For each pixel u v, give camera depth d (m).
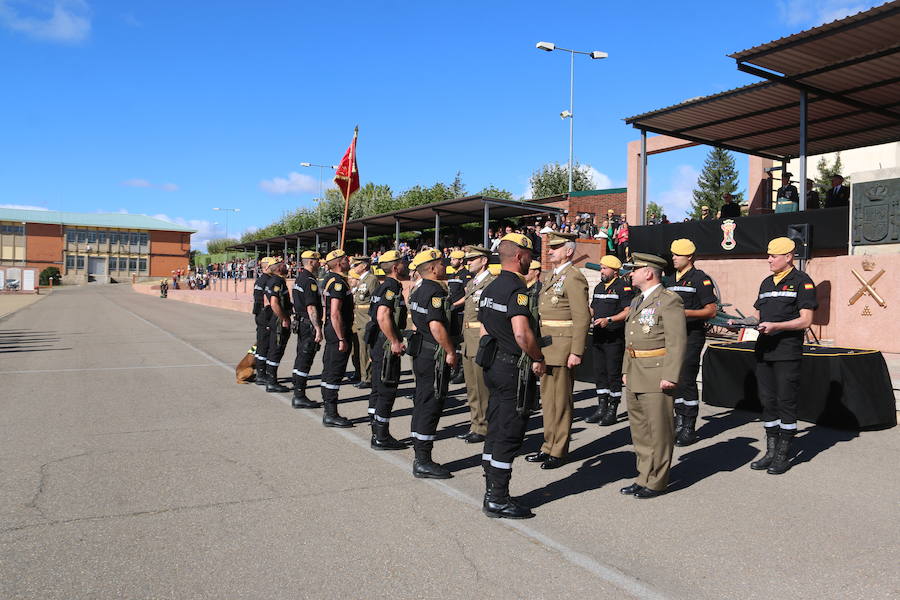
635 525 4.34
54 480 5.20
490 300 4.56
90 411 7.96
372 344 6.43
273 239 40.19
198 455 5.98
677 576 3.57
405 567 3.66
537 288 7.29
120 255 93.56
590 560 3.77
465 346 6.73
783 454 5.53
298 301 8.23
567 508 4.68
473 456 6.09
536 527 4.29
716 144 17.67
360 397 9.05
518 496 4.96
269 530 4.20
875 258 9.82
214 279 57.88
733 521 4.41
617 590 3.40
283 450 6.19
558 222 22.61
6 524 4.27
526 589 3.40
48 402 8.54
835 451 6.15
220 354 14.25
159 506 4.62
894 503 4.77
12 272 61.47
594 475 5.51
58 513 4.48
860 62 11.38
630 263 7.29
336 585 3.44
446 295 5.40
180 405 8.38
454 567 3.66
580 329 5.61
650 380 4.86
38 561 3.72
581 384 9.96
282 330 9.36
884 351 9.70
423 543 4.00
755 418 7.61
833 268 11.91
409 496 4.90
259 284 10.05
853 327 10.05
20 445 6.29
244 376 10.14
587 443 6.61
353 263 10.23
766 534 4.18
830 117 15.36
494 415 4.50
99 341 17.31
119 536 4.09
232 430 7.00
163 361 12.98
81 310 35.41
